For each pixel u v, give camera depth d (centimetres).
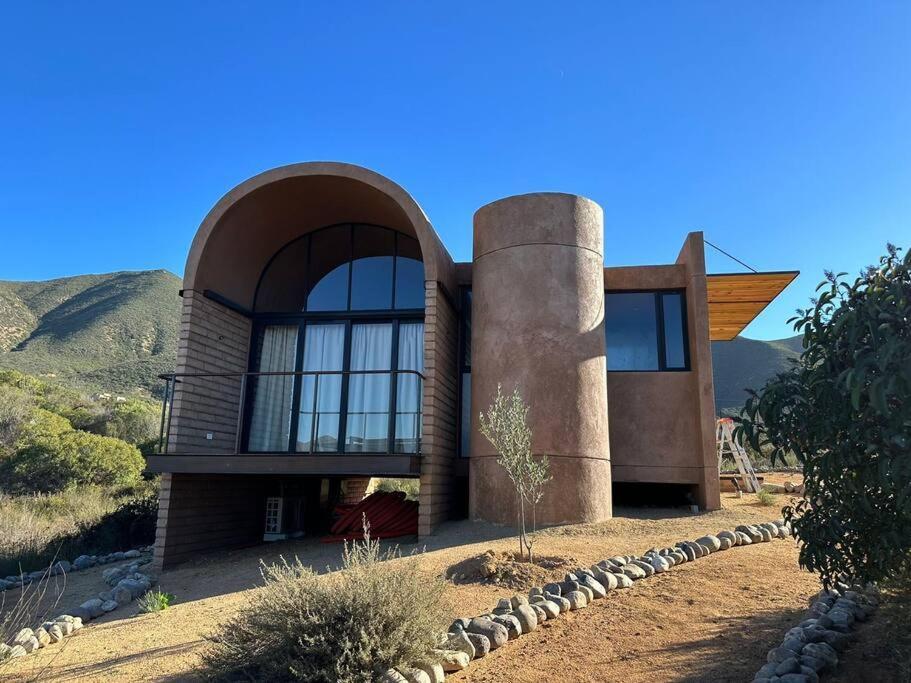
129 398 5044
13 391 3070
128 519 1393
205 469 1014
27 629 664
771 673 421
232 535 1201
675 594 640
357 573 514
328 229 1366
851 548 400
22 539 1312
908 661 411
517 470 786
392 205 1201
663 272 1288
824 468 366
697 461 1199
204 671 476
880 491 367
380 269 1330
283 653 464
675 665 474
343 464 991
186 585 903
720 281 1247
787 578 673
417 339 1264
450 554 837
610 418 1241
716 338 1759
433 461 1038
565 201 1113
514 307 1072
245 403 1267
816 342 364
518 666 493
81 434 2519
